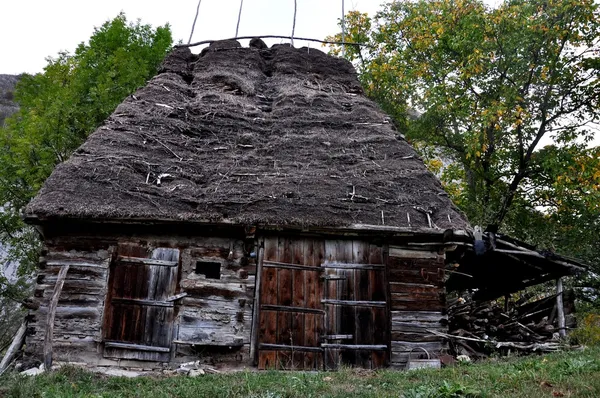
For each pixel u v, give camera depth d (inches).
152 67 893.8
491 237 392.8
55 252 352.5
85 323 343.3
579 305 756.0
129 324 346.0
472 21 751.7
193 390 258.5
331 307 366.6
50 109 731.4
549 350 405.4
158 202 358.3
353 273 374.3
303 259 373.4
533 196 811.4
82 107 755.4
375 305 369.1
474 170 829.8
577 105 754.8
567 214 762.2
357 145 452.1
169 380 295.4
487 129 768.3
